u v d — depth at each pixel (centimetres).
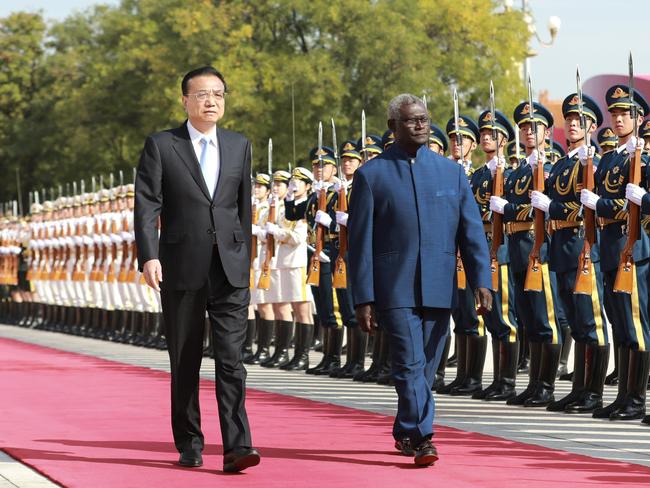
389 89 3703
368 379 1462
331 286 1566
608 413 1081
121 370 1627
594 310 1130
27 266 3081
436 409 1159
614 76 2369
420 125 848
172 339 836
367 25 3716
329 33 3866
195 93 838
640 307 1071
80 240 2573
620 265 1041
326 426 1021
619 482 749
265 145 3838
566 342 1492
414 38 3725
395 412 1128
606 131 1336
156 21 4447
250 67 3903
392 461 833
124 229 2264
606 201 1067
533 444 912
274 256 1706
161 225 847
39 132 5497
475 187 1295
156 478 778
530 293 1188
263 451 880
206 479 773
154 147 838
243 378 817
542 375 1187
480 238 848
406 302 831
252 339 1833
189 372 834
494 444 910
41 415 1111
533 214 1178
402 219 837
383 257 841
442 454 862
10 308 3234
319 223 1504
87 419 1080
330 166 1545
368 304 835
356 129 3788
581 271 1087
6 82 5734
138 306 2244
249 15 4100
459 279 1291
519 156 1270
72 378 1497
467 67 3834
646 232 1037
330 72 3700
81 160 4997
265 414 1109
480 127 1284
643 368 1069
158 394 1302
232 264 829
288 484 752
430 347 844
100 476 786
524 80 4103
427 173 846
